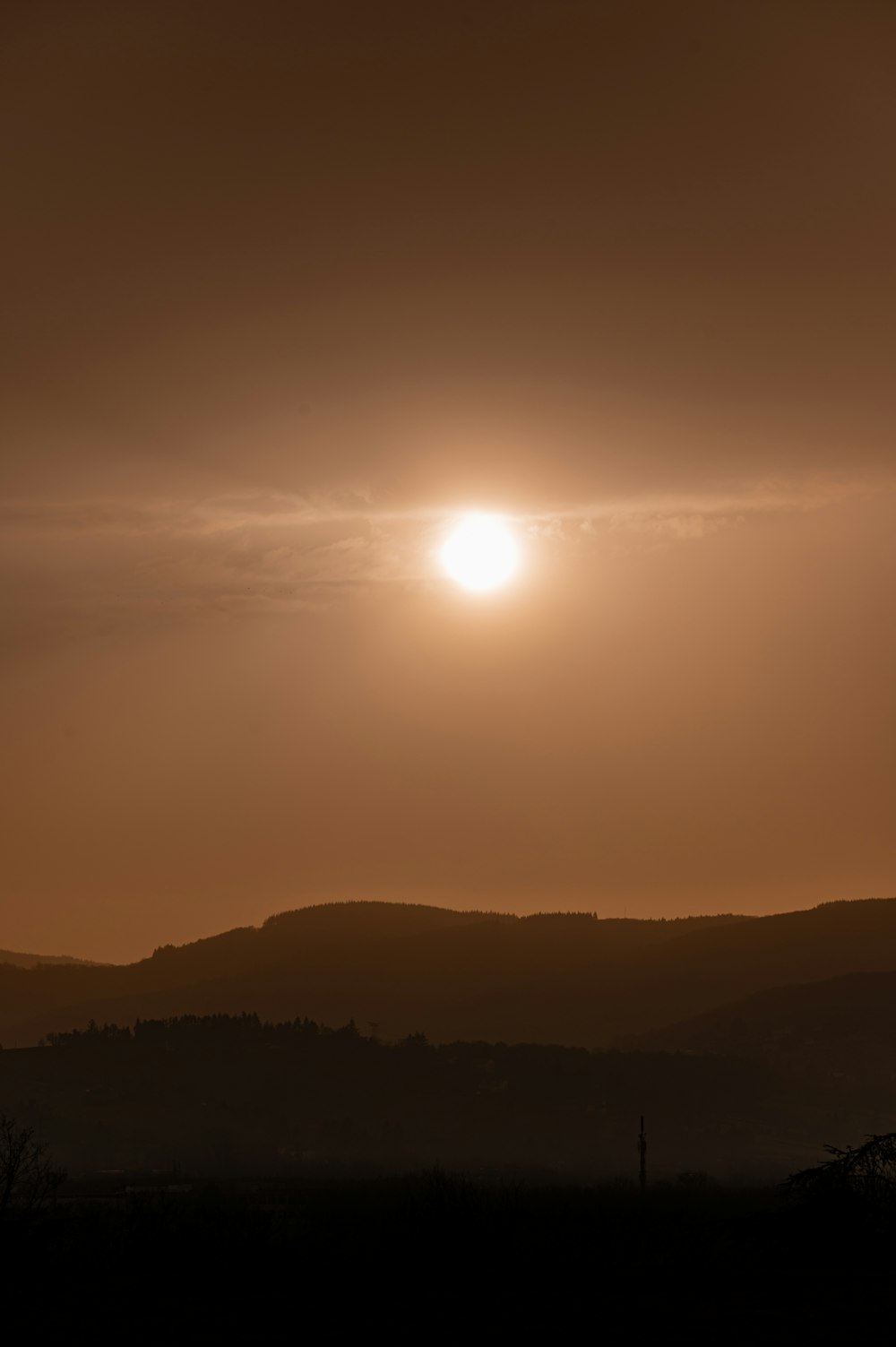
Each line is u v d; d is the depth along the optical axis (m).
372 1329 100.62
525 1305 110.12
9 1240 133.75
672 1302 110.94
